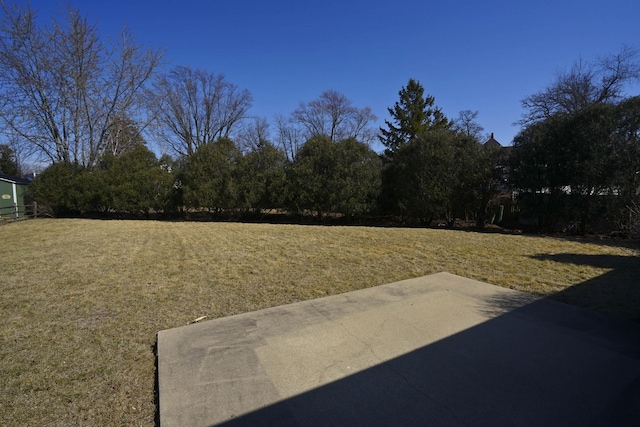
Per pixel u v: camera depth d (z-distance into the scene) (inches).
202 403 85.8
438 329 129.8
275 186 617.0
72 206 679.1
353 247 293.6
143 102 884.0
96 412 85.1
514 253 270.1
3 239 347.9
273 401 86.9
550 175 418.6
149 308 153.6
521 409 83.9
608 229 391.9
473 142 519.8
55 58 741.3
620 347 116.2
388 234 375.2
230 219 671.1
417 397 88.7
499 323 135.4
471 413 82.4
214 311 150.3
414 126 975.6
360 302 158.6
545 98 872.9
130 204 654.5
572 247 298.5
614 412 82.7
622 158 372.5
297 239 339.6
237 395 89.2
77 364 106.9
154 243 319.3
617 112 381.1
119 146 858.1
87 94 786.2
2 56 699.4
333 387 92.9
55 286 184.7
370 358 108.3
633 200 359.6
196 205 648.4
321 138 626.5
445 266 227.9
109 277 201.6
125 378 99.8
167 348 114.5
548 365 104.4
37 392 92.6
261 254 265.3
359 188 582.6
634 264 233.0
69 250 285.0
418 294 169.8
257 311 148.1
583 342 119.7
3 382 96.7
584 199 396.5
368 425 78.4
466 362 106.0
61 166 701.3
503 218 521.0
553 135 417.4
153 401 89.8
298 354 110.7
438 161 514.0
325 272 212.4
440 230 422.6
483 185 503.5
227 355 110.0
